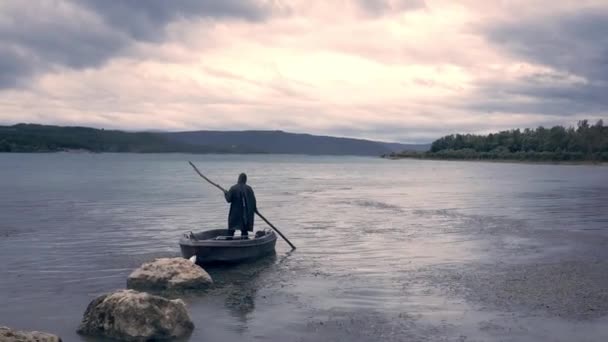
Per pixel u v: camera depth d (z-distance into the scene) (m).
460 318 11.84
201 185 60.47
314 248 20.17
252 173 97.62
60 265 17.22
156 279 14.16
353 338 10.71
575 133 175.12
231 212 18.70
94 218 29.62
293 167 135.12
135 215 31.27
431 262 17.53
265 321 11.70
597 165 154.62
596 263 17.36
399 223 27.44
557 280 15.08
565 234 23.61
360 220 28.81
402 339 10.66
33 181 65.88
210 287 14.34
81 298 13.57
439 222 27.83
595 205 37.84
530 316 11.97
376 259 18.05
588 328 11.24
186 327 11.11
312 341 10.57
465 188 57.38
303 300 13.20
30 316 12.16
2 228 25.47
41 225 26.59
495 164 168.50
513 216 30.73
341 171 109.94
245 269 16.59
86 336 10.88
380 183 67.38
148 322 10.72
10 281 15.16
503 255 18.72
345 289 14.19
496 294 13.68
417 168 130.62
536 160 173.12
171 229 25.50
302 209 34.94
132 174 87.06
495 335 10.84
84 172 91.94
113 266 17.09
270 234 19.39
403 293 13.80
